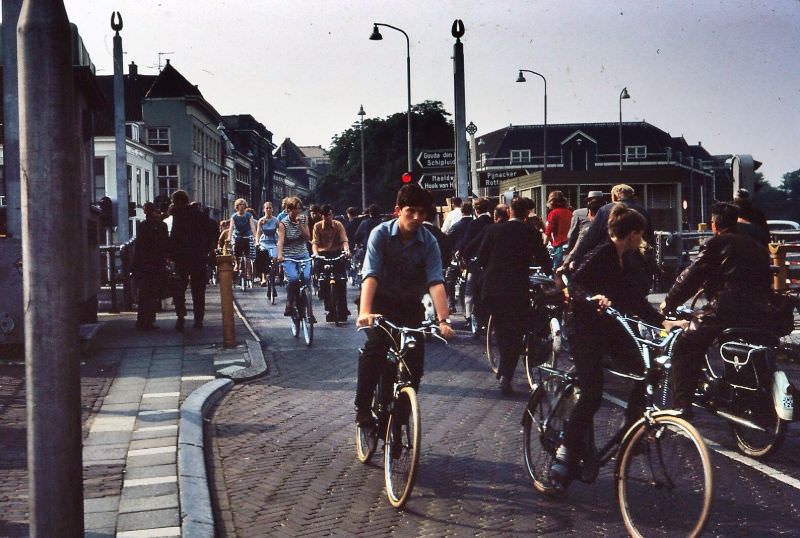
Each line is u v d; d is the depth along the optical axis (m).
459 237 13.70
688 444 4.48
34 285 3.88
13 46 10.84
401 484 5.44
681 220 27.39
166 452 6.58
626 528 4.82
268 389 9.40
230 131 99.69
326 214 15.05
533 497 5.64
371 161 89.50
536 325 9.24
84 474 6.08
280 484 6.00
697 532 4.37
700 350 6.68
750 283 6.64
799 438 7.13
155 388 9.15
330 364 11.00
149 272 13.72
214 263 14.20
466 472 6.21
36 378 3.91
